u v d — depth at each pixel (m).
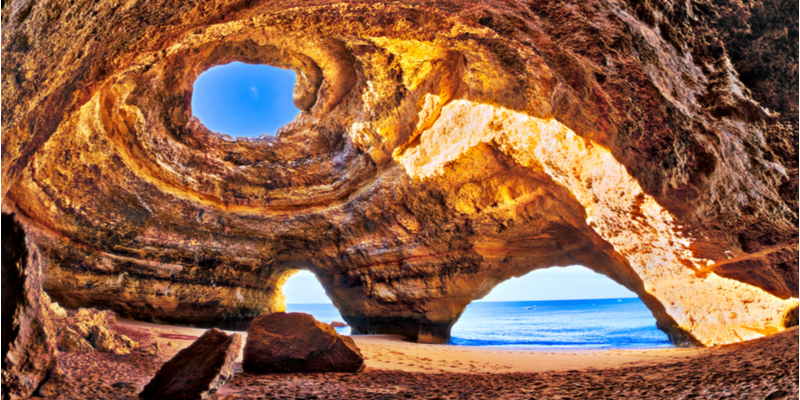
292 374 5.04
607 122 7.94
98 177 12.95
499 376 5.34
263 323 5.80
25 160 4.60
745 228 6.69
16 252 3.22
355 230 16.98
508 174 11.52
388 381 4.74
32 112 3.99
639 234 8.94
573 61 6.55
